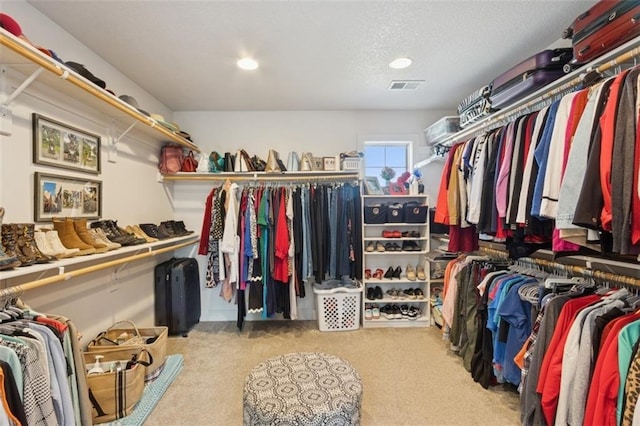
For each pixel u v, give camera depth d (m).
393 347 2.70
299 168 3.34
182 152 3.21
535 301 1.71
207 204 3.02
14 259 1.31
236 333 3.06
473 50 2.20
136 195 2.71
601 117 1.17
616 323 1.22
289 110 3.49
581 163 1.23
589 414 1.21
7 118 1.52
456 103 3.30
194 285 3.20
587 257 1.58
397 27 1.91
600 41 1.45
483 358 2.11
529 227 1.56
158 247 2.65
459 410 1.84
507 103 2.14
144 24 1.85
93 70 2.16
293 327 3.21
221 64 2.36
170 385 2.12
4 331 1.20
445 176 2.37
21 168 1.60
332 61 2.34
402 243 3.38
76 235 1.78
